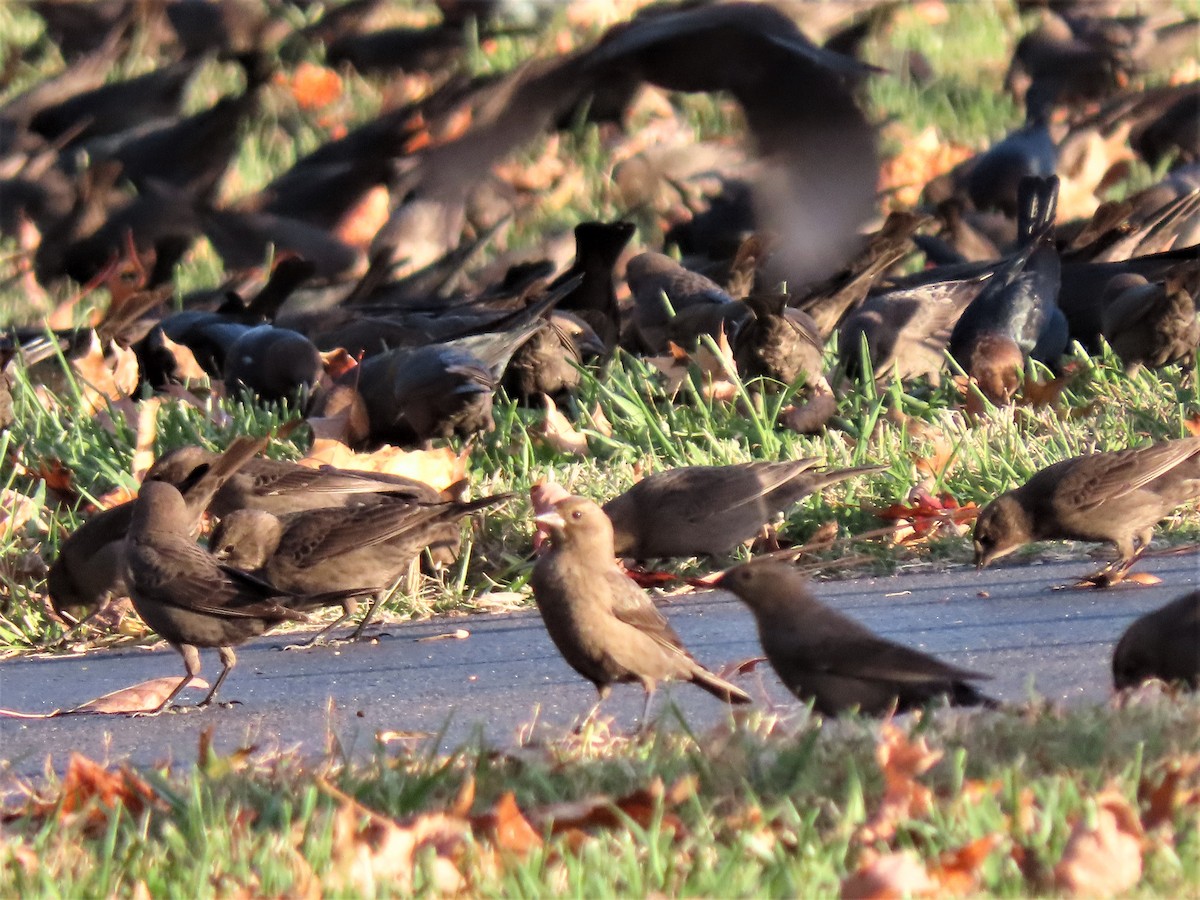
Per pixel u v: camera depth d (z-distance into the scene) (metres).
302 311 20.00
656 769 6.71
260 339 16.42
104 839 6.19
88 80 22.45
